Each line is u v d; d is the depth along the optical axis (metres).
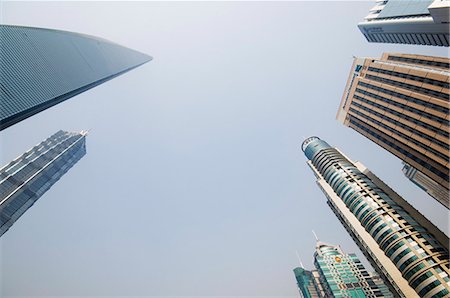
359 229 118.44
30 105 106.50
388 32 125.62
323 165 155.75
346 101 149.75
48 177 171.12
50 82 124.12
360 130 140.88
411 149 109.06
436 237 96.00
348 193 128.00
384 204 112.94
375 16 135.12
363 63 138.38
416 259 90.75
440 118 92.62
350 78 148.12
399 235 99.38
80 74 150.62
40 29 136.00
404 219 104.50
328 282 171.75
